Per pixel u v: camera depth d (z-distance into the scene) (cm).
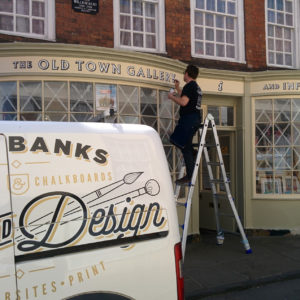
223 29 780
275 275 532
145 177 283
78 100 570
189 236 714
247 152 775
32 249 236
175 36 712
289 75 766
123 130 286
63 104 561
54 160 253
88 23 629
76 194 254
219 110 791
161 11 702
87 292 248
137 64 611
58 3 607
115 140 279
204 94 743
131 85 611
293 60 851
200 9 750
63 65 554
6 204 232
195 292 475
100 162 268
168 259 279
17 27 599
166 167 297
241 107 779
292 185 780
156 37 705
